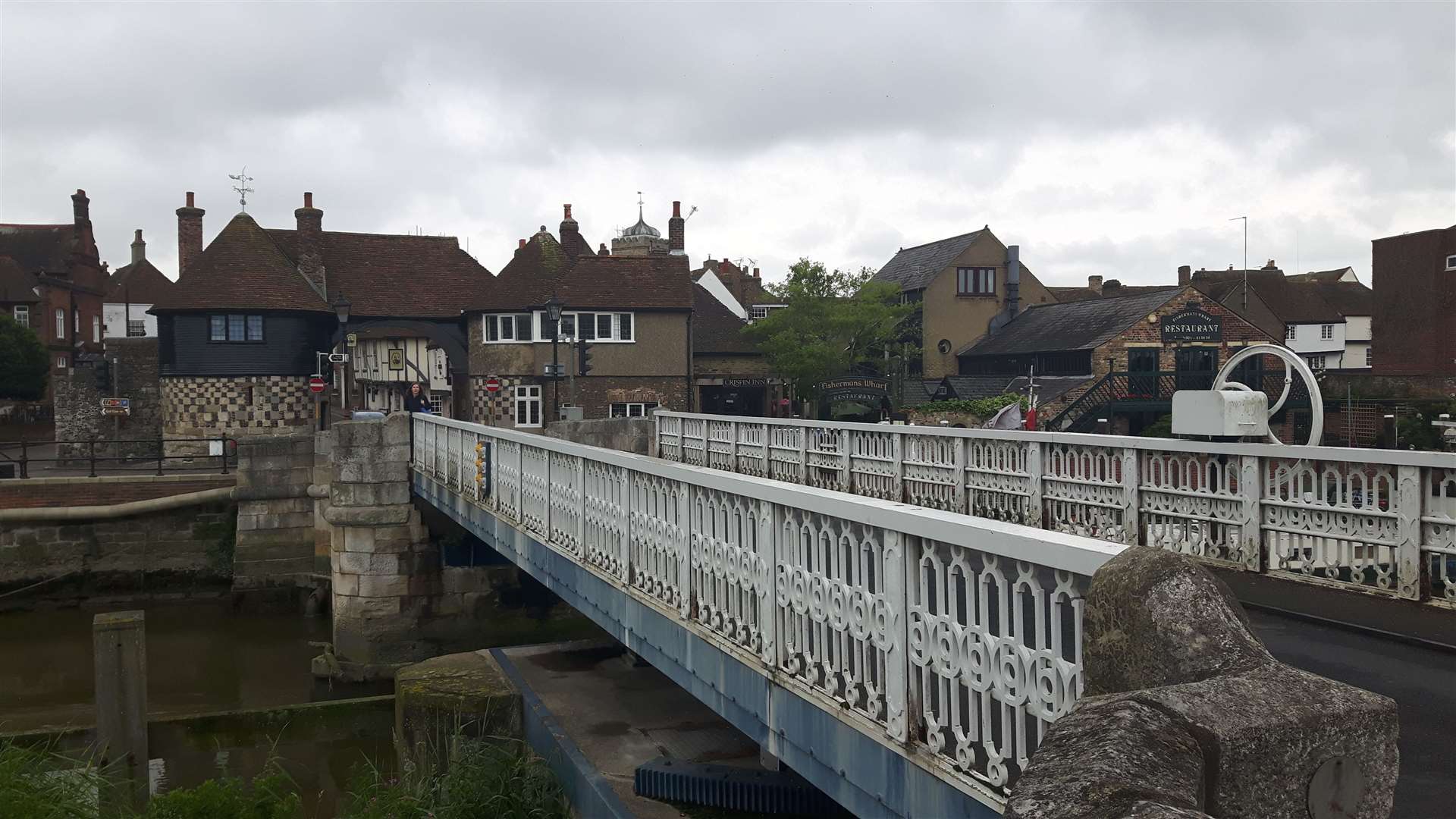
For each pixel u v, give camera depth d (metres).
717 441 19.42
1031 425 29.69
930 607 4.75
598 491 8.70
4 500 27.70
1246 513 8.38
